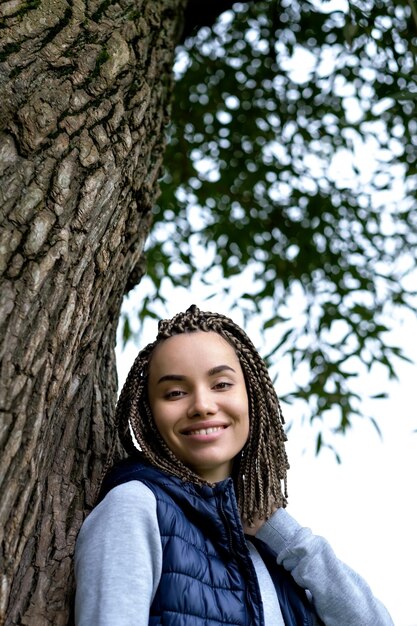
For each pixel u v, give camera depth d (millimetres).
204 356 1490
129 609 1193
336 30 3494
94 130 1445
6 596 1086
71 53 1493
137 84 1658
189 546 1347
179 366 1484
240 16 3625
